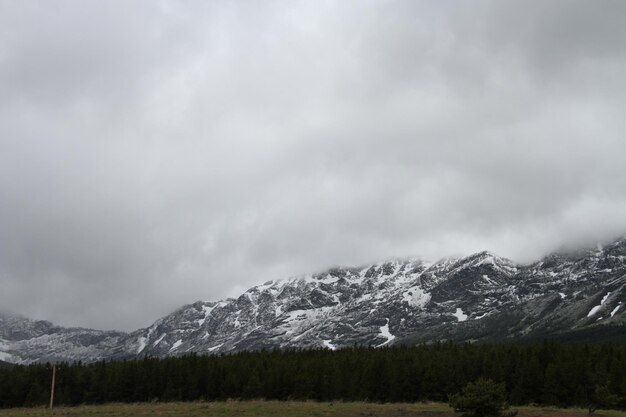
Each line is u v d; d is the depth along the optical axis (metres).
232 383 151.25
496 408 78.44
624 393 115.81
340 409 99.56
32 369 164.12
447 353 160.88
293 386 145.62
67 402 152.38
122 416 89.06
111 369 164.38
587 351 143.25
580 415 97.06
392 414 91.44
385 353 172.75
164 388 155.75
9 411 109.31
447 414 91.19
